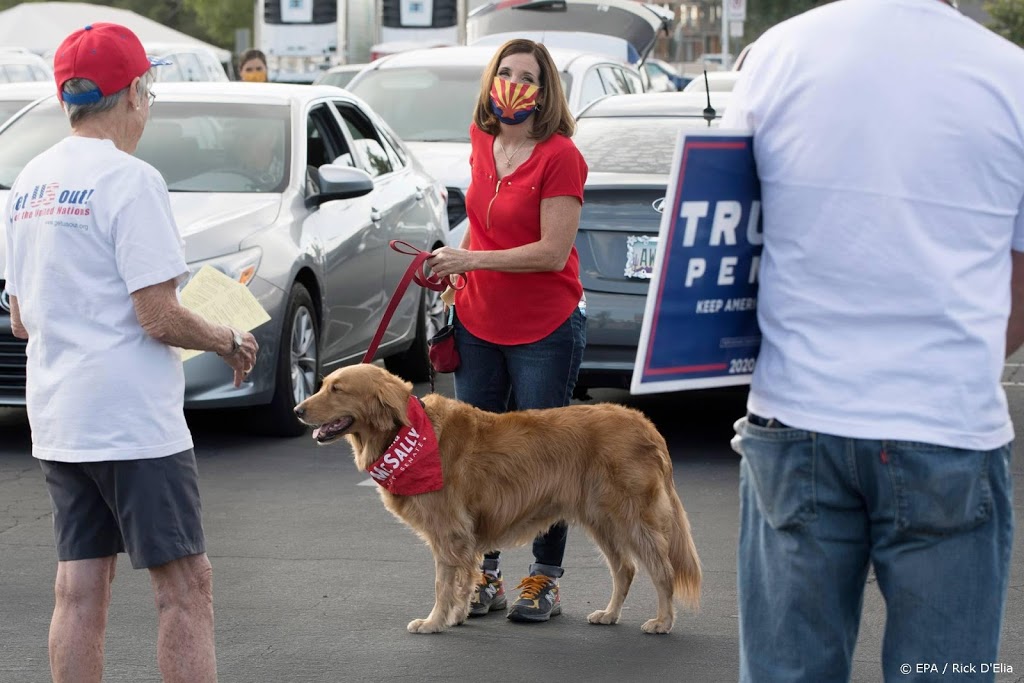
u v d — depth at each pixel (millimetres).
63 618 4141
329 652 5074
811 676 2984
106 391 3906
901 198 2750
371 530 6688
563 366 5441
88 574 4148
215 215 8367
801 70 2830
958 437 2768
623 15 22578
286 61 26828
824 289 2832
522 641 5230
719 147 2875
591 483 5254
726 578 5988
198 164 9055
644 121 9438
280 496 7332
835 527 2910
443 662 4980
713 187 2898
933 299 2756
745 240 2967
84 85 3945
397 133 13477
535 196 5195
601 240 8031
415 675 4848
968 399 2777
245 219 8398
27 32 33500
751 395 3018
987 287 2791
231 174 9000
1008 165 2762
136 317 3934
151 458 3951
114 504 4020
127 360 3924
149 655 5016
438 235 10953
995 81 2750
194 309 4344
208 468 7945
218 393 7938
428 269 6020
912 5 2789
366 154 10312
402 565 6125
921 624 2869
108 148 3959
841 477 2857
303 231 8711
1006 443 2861
